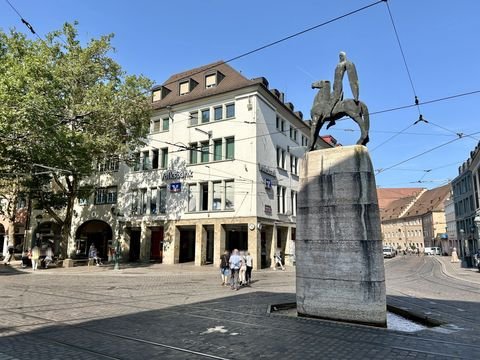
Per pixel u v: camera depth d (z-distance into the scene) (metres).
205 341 6.77
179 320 8.59
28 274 22.42
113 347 6.33
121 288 15.23
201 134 31.11
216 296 12.94
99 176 36.81
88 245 38.06
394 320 9.16
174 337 7.04
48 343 6.50
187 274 23.23
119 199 35.06
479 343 6.77
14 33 20.41
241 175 28.88
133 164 31.61
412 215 97.75
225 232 29.56
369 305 8.13
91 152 24.44
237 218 28.50
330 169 9.05
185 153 31.67
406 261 46.91
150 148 33.69
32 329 7.52
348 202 8.69
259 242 28.17
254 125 28.92
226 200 29.44
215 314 9.38
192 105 31.97
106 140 24.30
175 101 32.88
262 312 9.66
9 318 8.57
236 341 6.79
